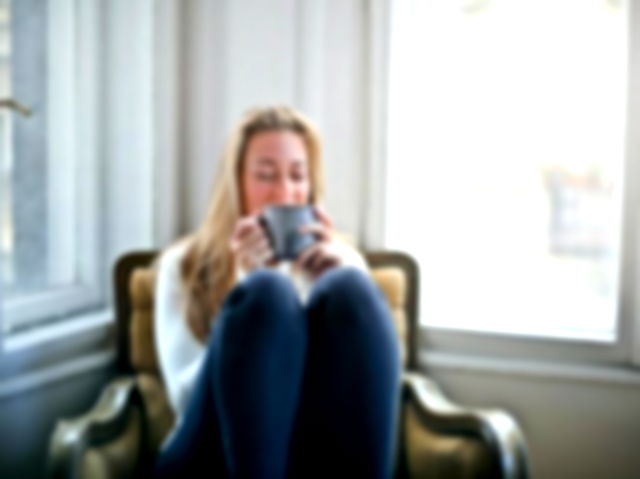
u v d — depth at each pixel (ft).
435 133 5.99
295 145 4.96
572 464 5.51
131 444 4.50
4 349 4.67
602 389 5.39
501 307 5.95
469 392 5.68
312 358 4.03
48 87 5.48
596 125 5.66
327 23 5.81
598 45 5.63
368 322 3.97
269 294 3.92
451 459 4.15
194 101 6.13
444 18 5.89
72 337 5.24
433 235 6.06
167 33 5.91
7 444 4.69
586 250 5.74
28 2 5.24
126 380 4.98
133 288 5.28
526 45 5.77
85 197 5.88
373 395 3.88
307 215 4.45
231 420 3.76
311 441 3.97
